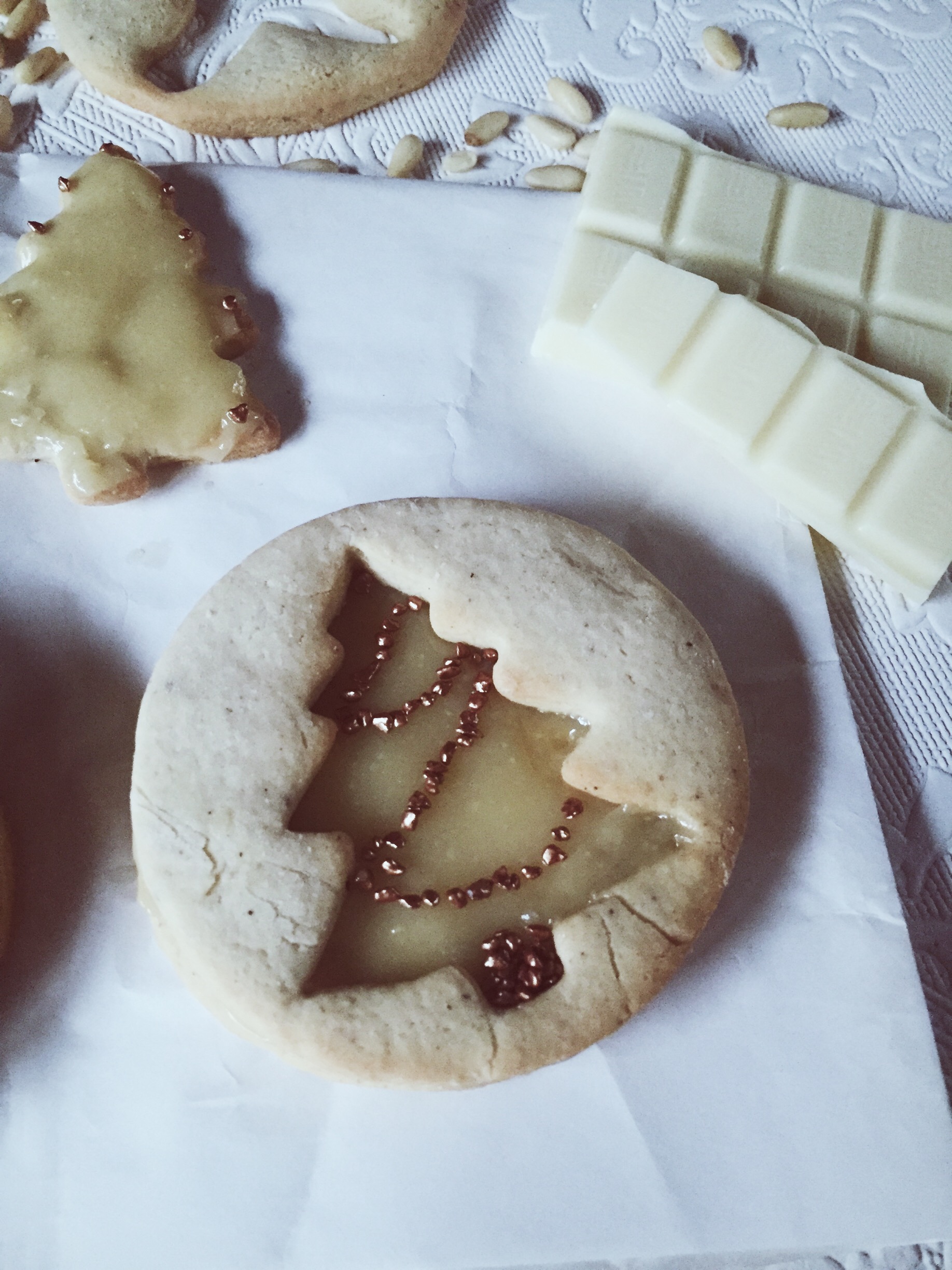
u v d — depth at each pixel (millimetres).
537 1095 168
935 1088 169
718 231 202
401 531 176
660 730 168
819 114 222
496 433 200
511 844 167
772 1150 166
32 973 170
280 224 207
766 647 191
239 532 192
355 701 172
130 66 207
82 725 181
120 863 175
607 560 178
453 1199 162
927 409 192
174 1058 167
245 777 162
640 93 225
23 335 186
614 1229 162
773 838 181
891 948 175
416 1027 155
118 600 187
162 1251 159
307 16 220
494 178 218
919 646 196
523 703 172
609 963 159
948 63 230
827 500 189
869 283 205
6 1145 162
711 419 191
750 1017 172
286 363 201
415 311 205
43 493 191
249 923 156
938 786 190
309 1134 165
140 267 193
